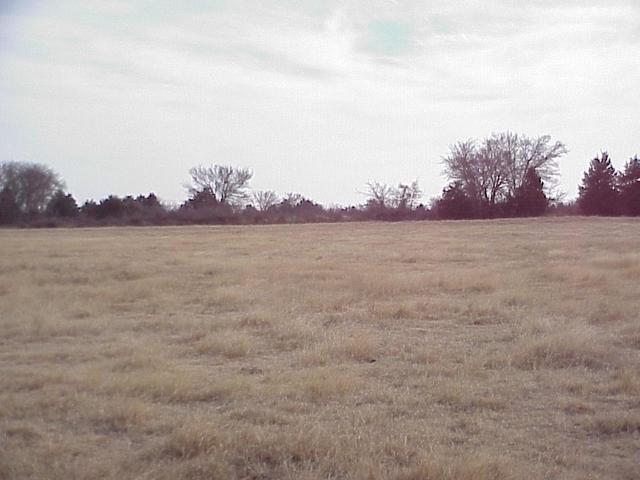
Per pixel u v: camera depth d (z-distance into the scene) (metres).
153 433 5.94
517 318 11.92
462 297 14.65
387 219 78.44
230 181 90.19
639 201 72.88
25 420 6.27
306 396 7.02
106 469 5.02
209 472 4.98
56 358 9.05
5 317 12.02
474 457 5.17
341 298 14.27
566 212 79.88
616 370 8.20
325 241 37.12
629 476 5.03
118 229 60.19
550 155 79.62
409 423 6.19
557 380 7.71
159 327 11.40
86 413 6.38
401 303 13.44
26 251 29.80
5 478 4.86
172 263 23.25
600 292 14.85
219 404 6.84
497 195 79.31
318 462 5.13
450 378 7.85
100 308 13.41
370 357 9.00
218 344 9.49
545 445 5.69
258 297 14.74
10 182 72.56
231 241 38.06
